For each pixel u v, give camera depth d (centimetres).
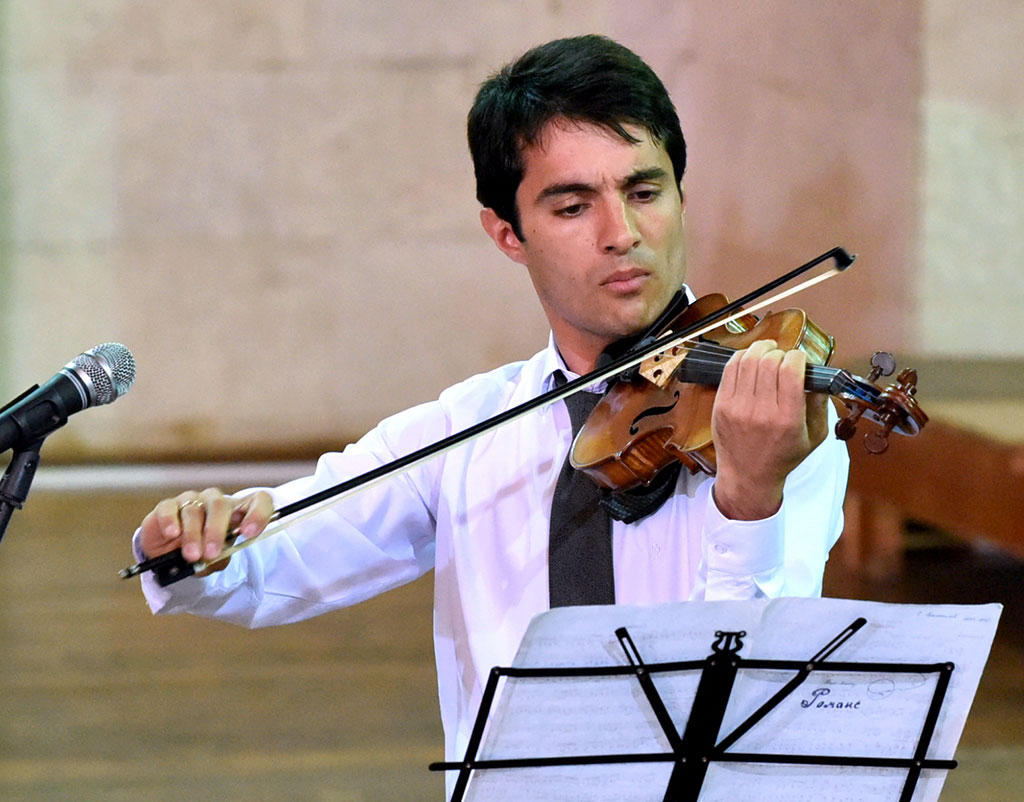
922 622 387
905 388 432
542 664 386
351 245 2102
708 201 2128
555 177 479
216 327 2098
